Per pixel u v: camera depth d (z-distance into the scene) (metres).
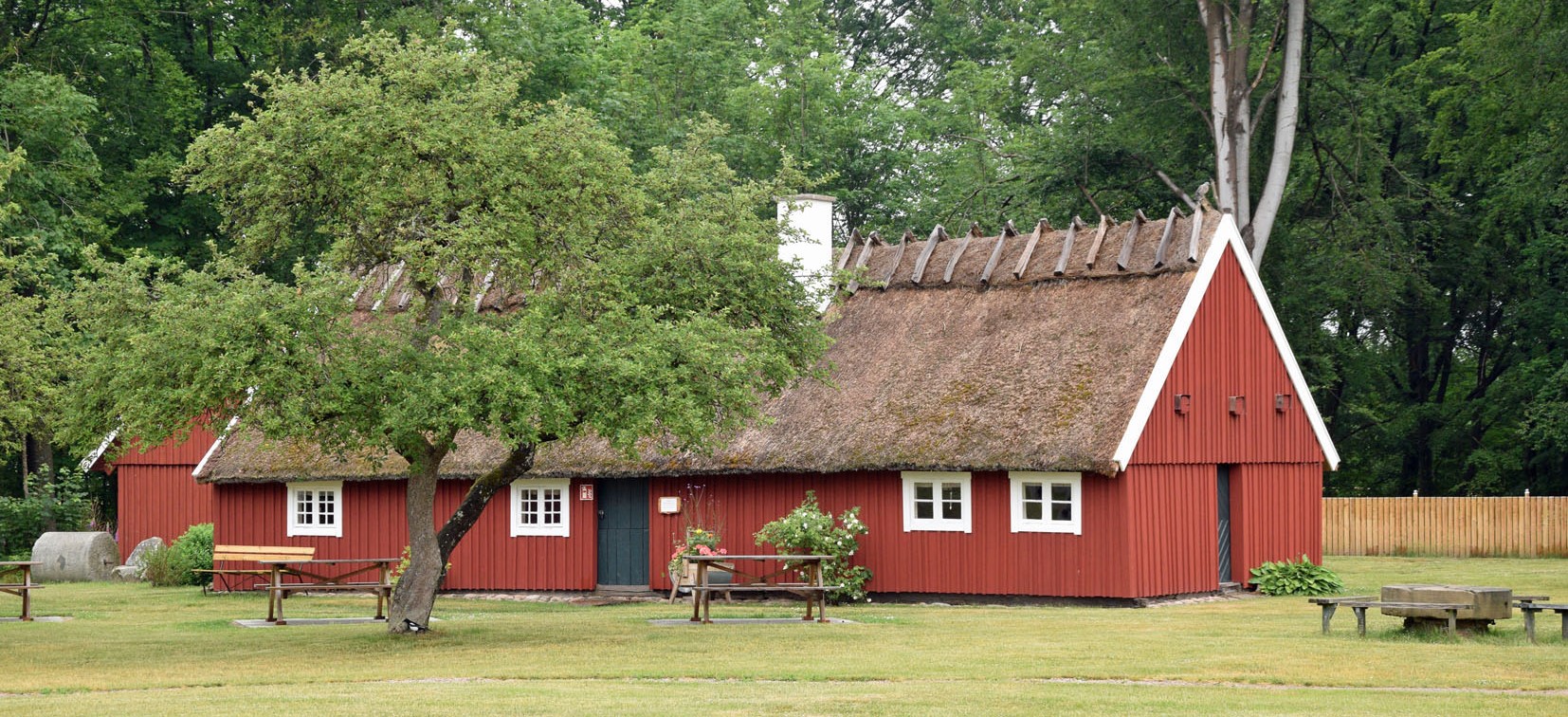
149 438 21.39
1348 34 51.25
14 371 28.00
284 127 22.53
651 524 33.09
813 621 25.69
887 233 59.84
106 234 47.56
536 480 34.06
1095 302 31.03
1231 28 48.31
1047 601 29.11
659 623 25.53
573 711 15.45
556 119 23.75
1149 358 29.17
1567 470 55.38
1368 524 47.62
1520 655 19.28
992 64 71.38
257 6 53.88
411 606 23.75
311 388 20.95
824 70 64.44
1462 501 46.09
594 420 21.81
